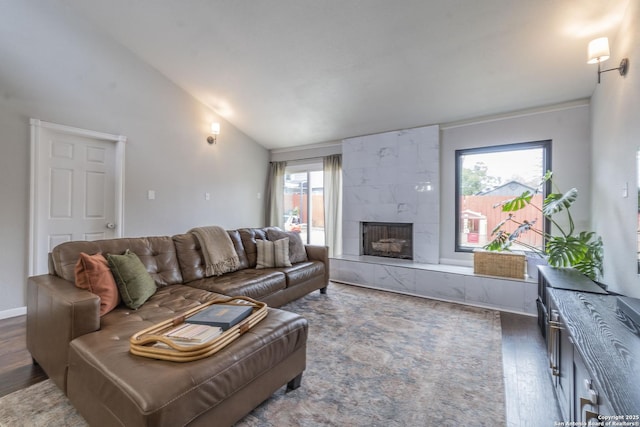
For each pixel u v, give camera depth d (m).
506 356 2.16
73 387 1.40
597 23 2.19
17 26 2.76
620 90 2.14
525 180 3.49
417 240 4.05
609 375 0.91
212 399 1.22
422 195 4.01
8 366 1.92
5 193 2.73
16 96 2.77
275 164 5.54
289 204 5.60
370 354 2.17
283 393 1.71
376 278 3.99
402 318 2.89
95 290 1.77
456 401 1.66
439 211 3.93
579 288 1.92
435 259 3.92
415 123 4.00
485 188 3.72
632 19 1.92
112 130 3.44
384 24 2.55
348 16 2.54
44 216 2.99
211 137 4.54
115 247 2.26
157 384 1.09
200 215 4.42
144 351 1.27
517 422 1.49
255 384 1.46
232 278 2.78
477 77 2.99
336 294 3.71
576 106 3.15
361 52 2.92
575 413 1.23
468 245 3.84
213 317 1.54
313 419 1.50
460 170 3.86
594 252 2.60
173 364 1.22
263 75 3.57
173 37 3.24
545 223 3.35
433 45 2.67
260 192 5.47
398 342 2.37
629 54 1.97
